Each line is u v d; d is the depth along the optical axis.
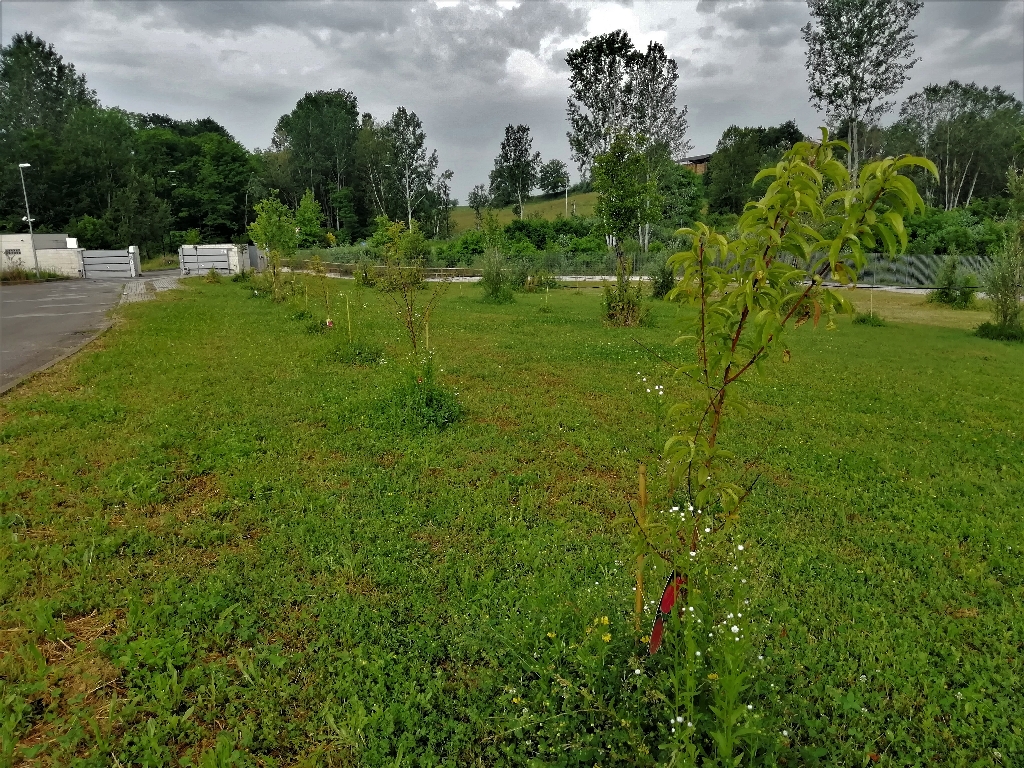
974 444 6.51
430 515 4.47
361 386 7.96
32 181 50.31
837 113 34.28
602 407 7.52
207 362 9.32
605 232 24.12
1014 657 3.08
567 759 2.38
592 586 3.46
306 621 3.21
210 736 2.52
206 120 87.50
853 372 10.23
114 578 3.57
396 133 62.62
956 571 3.93
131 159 59.41
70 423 6.17
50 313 15.82
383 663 2.91
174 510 4.46
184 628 3.13
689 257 2.14
